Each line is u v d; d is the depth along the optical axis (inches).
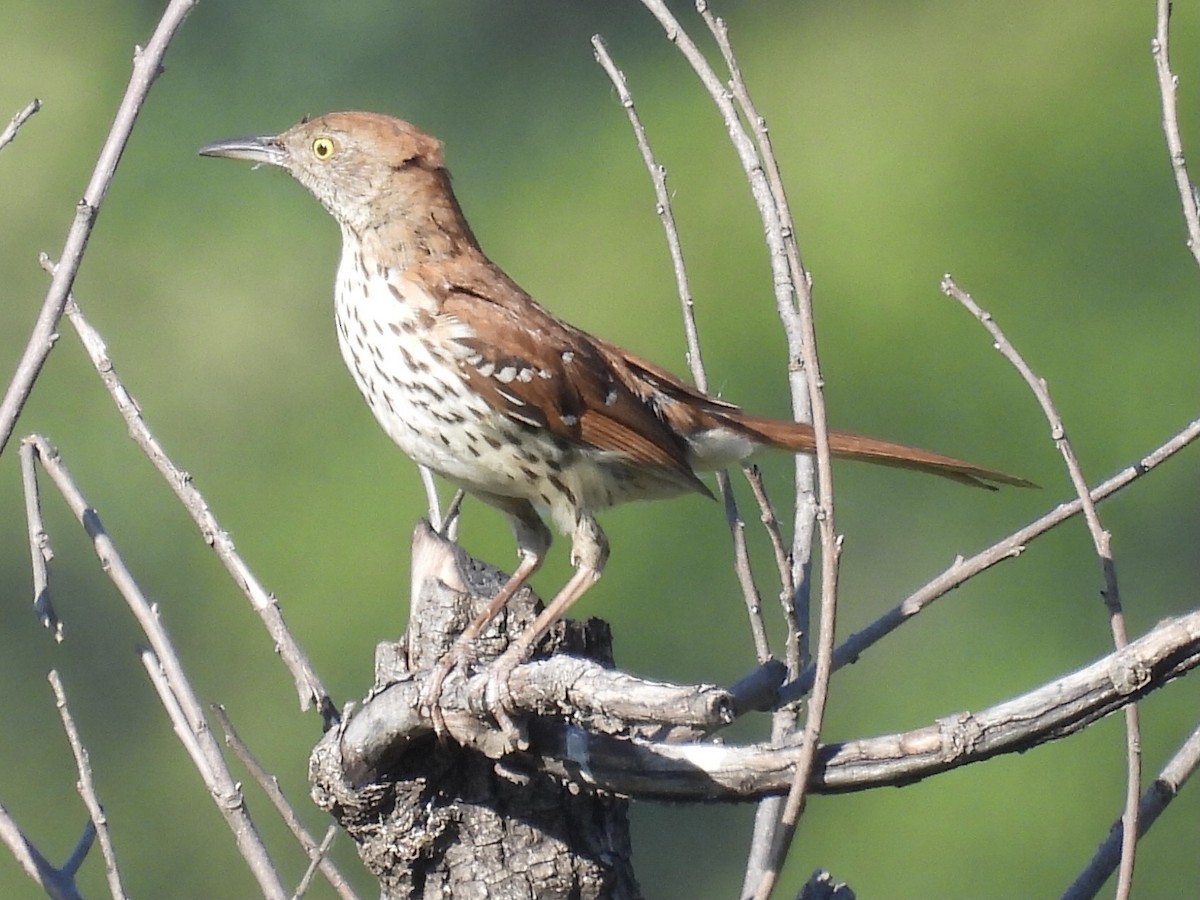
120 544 623.5
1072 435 593.6
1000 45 658.2
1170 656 174.6
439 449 259.3
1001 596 576.4
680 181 638.5
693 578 577.6
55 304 195.3
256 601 214.1
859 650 208.4
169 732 605.3
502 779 210.5
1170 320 607.8
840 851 547.2
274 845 533.0
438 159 264.7
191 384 655.8
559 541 535.8
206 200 682.8
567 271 636.7
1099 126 632.4
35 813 597.9
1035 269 617.3
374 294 258.4
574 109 673.0
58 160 695.1
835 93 659.4
